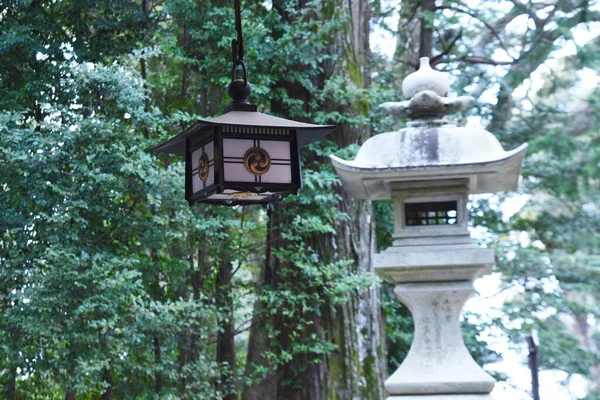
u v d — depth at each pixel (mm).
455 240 5793
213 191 3896
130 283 8914
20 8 10188
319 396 10773
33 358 8953
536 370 8766
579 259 14438
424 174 5680
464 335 14258
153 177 9164
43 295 8680
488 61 15727
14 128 9109
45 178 9195
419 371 5750
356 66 11766
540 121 15219
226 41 10383
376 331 11195
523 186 15055
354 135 11398
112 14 10672
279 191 3953
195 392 10164
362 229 11328
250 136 3916
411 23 16875
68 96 9523
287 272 10914
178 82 12250
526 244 15766
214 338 13477
